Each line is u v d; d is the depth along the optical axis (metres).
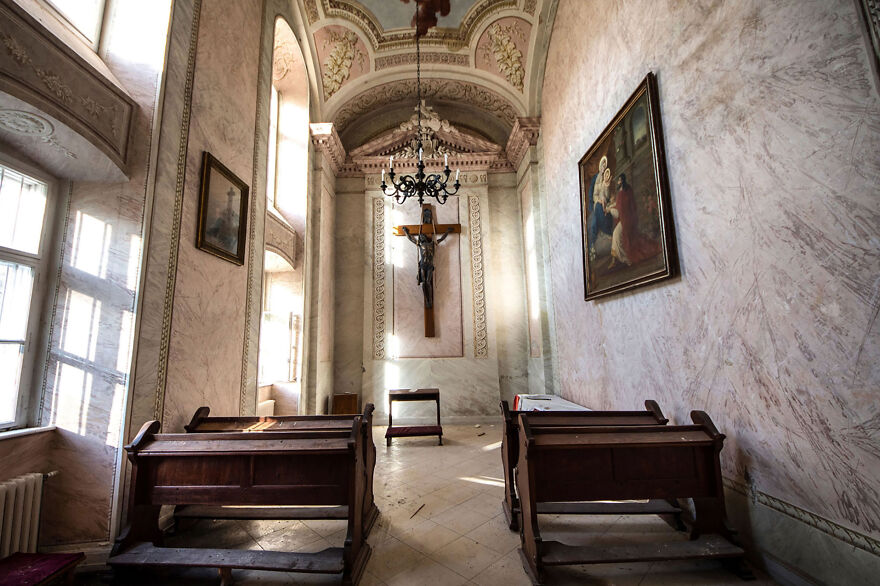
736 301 2.59
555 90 6.24
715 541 2.49
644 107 3.55
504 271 8.11
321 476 2.58
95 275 2.75
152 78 2.99
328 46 7.08
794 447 2.22
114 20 3.05
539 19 6.60
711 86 2.78
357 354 7.80
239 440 2.64
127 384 2.67
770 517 2.40
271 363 6.49
